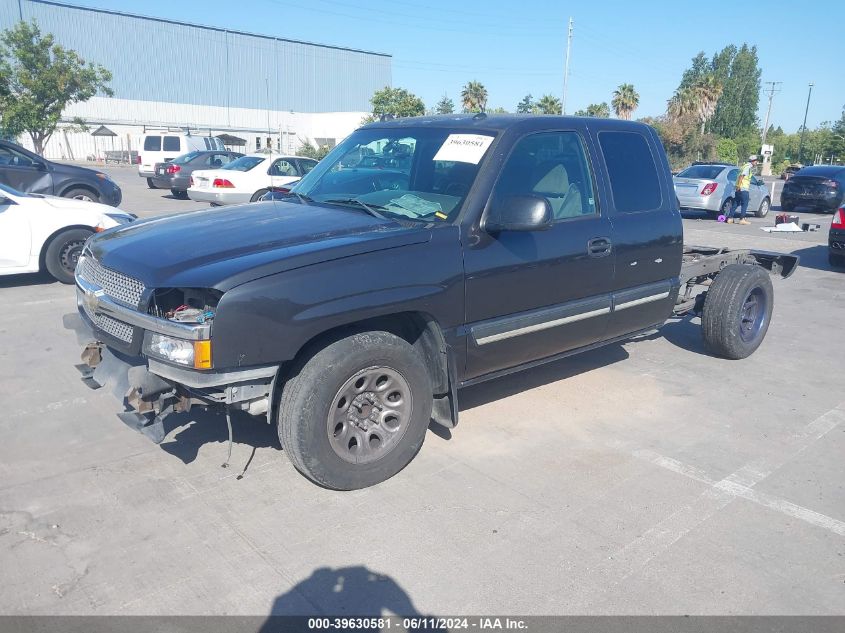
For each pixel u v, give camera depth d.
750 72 86.31
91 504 3.62
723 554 3.33
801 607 2.97
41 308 7.39
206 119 61.50
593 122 4.93
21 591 2.95
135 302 3.50
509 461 4.23
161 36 57.62
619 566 3.22
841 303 8.89
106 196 13.38
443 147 4.43
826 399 5.41
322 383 3.51
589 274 4.68
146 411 3.45
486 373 4.39
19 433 4.42
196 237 3.77
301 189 4.88
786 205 21.52
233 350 3.27
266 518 3.53
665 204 5.30
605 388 5.52
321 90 69.31
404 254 3.72
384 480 3.91
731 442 4.59
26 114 28.56
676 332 7.34
